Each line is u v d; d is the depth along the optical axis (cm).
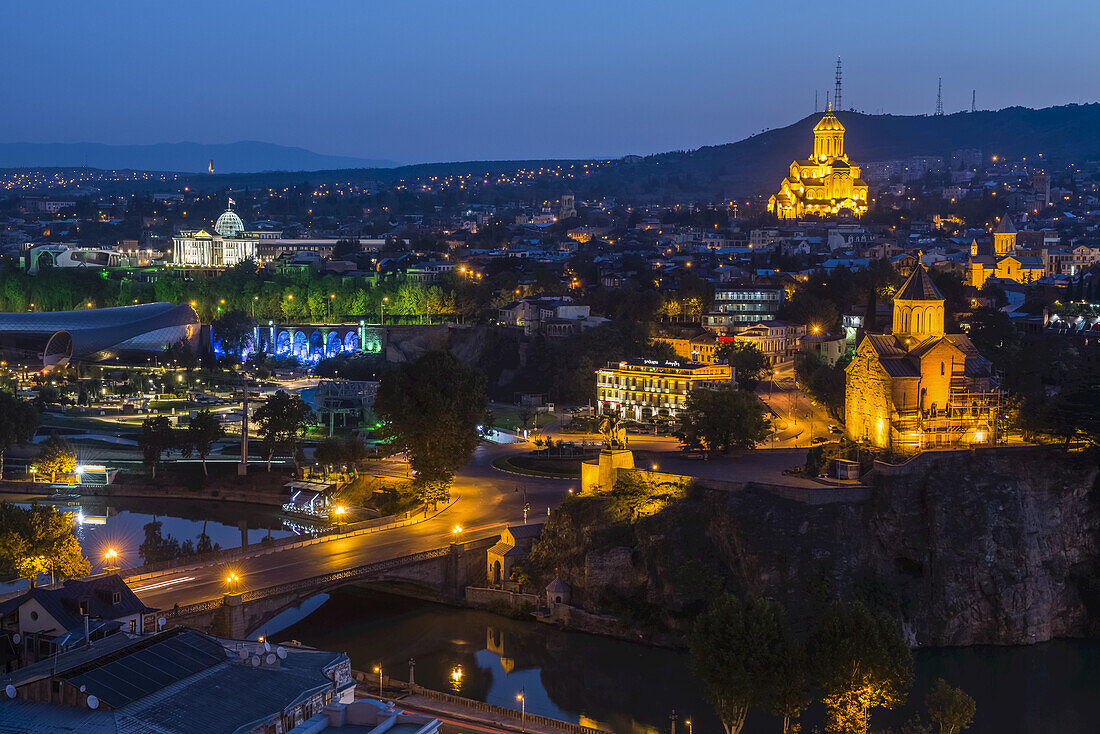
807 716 19112
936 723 18850
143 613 17838
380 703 15025
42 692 13825
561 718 18938
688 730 18575
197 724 13425
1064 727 19188
